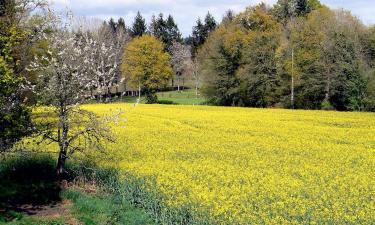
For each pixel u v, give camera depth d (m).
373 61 60.69
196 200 14.29
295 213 12.93
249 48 67.81
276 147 24.97
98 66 19.53
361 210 13.23
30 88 17.91
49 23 19.22
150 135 29.55
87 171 19.22
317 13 68.69
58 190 17.72
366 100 55.91
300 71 63.00
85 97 19.00
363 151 23.89
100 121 19.17
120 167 19.11
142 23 122.81
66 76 18.30
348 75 57.72
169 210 13.91
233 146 25.31
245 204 14.00
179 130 32.22
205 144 25.89
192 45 122.38
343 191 15.64
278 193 15.08
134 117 41.59
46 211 15.60
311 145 25.66
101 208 15.41
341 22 64.00
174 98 88.69
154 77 83.19
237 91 70.06
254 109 54.00
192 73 101.81
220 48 71.25
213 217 12.71
